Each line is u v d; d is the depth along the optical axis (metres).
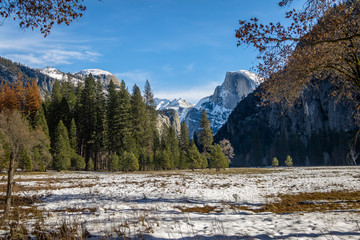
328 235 5.63
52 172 39.41
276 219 8.15
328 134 107.81
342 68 10.49
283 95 10.70
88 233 6.05
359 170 47.06
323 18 8.67
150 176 35.28
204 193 17.28
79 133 61.84
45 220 7.77
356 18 8.52
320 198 14.59
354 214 8.48
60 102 62.81
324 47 9.61
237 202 13.55
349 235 5.55
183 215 9.19
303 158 113.81
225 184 23.75
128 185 22.55
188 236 5.85
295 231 6.22
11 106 51.19
